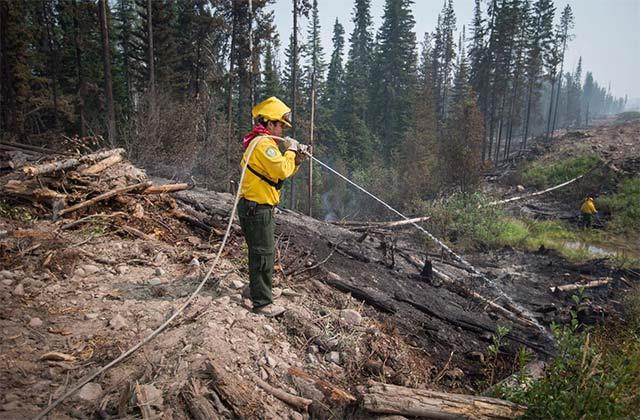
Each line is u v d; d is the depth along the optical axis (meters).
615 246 16.03
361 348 3.81
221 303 3.64
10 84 23.41
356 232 10.14
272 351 3.28
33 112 27.12
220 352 2.94
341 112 50.84
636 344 4.11
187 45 31.56
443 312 6.07
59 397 2.32
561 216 20.84
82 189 5.38
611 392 2.91
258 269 3.58
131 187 5.64
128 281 3.89
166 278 4.08
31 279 3.51
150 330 3.09
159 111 15.75
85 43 28.86
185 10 31.22
